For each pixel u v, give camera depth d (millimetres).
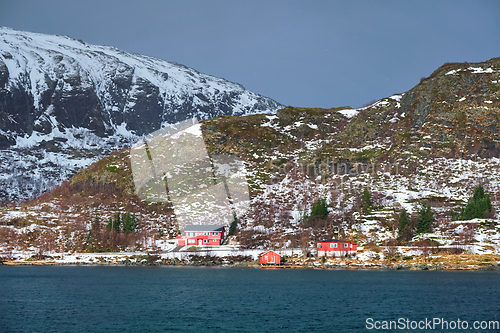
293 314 101312
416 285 145625
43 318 95375
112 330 85688
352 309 107188
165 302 114938
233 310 105312
